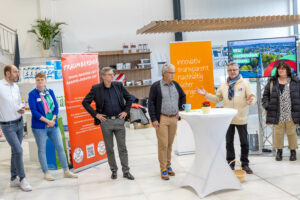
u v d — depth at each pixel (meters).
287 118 4.36
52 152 4.67
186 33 10.52
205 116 3.19
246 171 4.01
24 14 9.55
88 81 4.68
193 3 10.52
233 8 10.78
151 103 3.84
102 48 9.97
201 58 5.06
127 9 10.09
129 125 8.20
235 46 4.78
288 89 4.35
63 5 9.66
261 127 4.90
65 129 5.81
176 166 4.50
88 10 9.83
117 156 5.30
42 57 9.34
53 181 4.14
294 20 7.03
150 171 4.34
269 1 10.98
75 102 4.45
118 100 3.95
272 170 4.09
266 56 4.73
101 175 4.30
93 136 4.77
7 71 3.65
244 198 3.25
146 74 10.12
